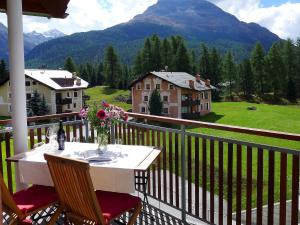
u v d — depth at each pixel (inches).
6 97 2009.1
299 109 2246.6
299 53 2650.1
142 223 158.1
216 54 2758.4
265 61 2699.3
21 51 163.0
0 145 177.5
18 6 160.2
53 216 128.0
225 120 1916.8
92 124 149.9
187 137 161.5
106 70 3235.7
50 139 161.2
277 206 257.3
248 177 133.0
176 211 172.7
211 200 152.1
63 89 1950.1
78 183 113.7
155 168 185.8
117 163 132.6
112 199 132.0
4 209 124.6
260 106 2369.6
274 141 1011.9
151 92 1979.6
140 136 189.8
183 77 2043.6
